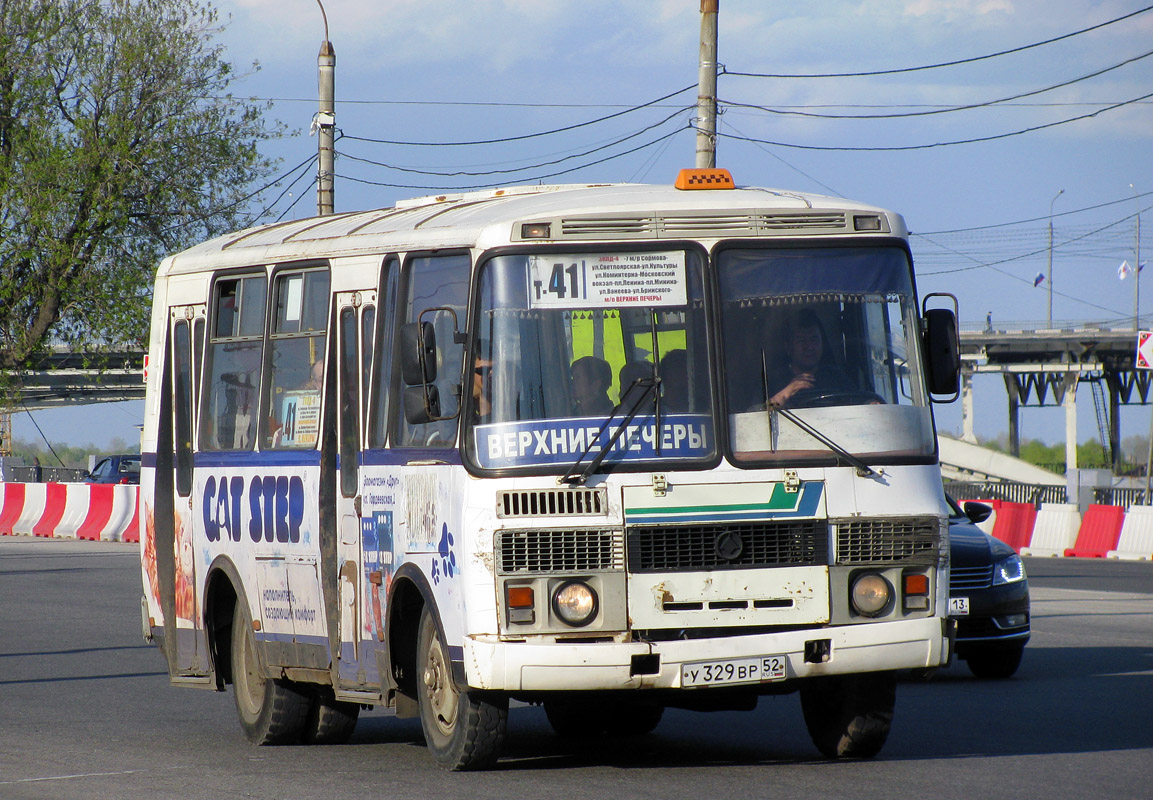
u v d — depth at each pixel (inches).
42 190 3897.6
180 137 4047.7
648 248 799.7
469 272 800.9
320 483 915.4
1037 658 1427.2
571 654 753.6
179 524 1084.5
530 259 791.1
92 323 4025.6
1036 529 3088.1
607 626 760.3
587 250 794.8
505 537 760.3
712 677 764.6
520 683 753.0
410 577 824.9
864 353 819.4
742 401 792.3
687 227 805.9
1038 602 1948.8
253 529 986.1
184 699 1193.4
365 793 776.9
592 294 791.7
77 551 2960.1
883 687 851.4
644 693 811.4
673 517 770.8
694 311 798.5
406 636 856.9
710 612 769.6
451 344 812.0
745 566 776.3
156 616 1123.3
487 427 775.7
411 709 860.6
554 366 781.3
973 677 1320.1
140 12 4050.2
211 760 909.8
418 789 782.5
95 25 4020.7
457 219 850.1
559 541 762.2
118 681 1289.4
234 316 1031.6
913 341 831.1
